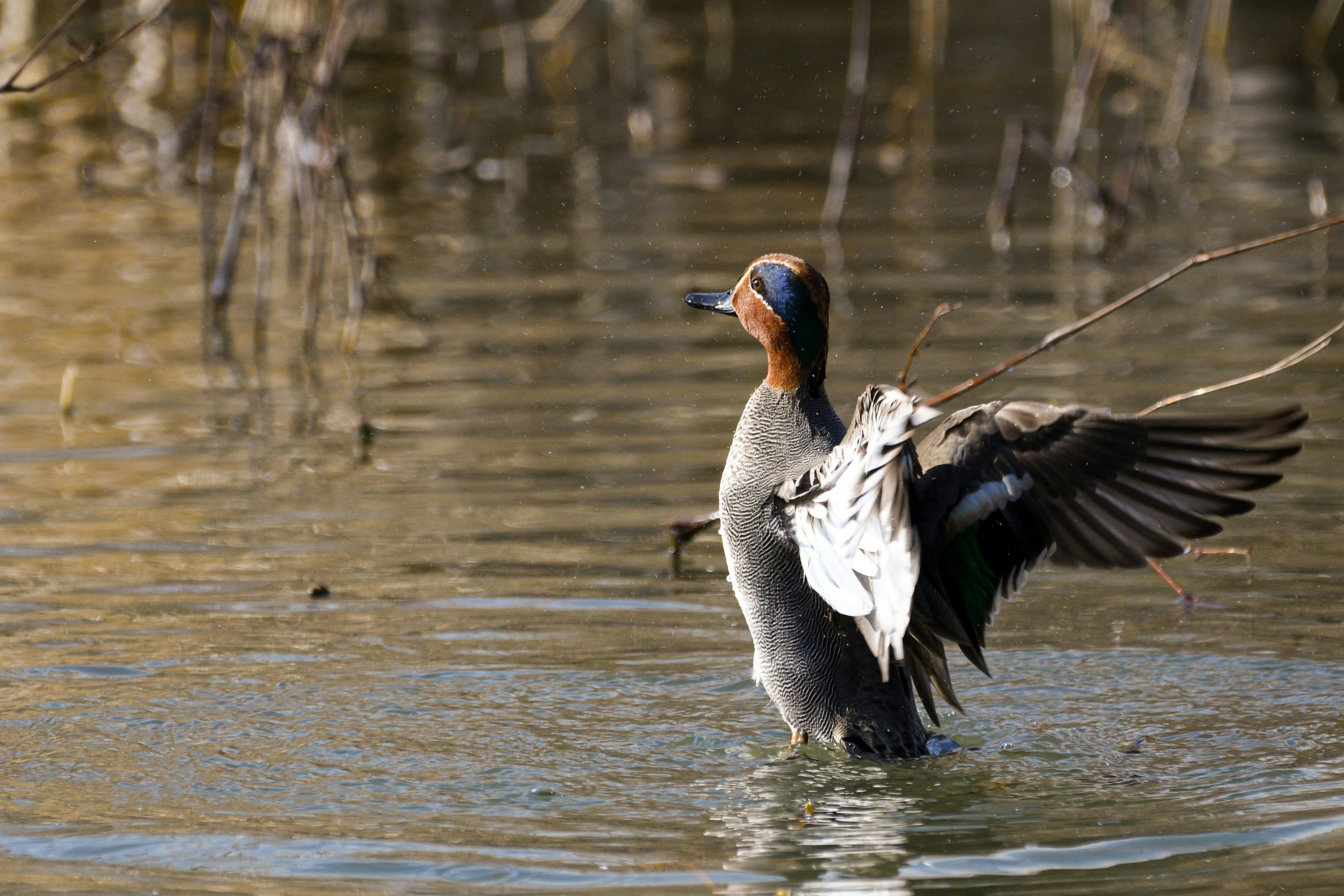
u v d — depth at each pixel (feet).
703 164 72.54
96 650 30.48
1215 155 72.54
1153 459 23.06
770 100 83.82
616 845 22.85
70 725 27.30
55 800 24.32
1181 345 48.11
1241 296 53.62
